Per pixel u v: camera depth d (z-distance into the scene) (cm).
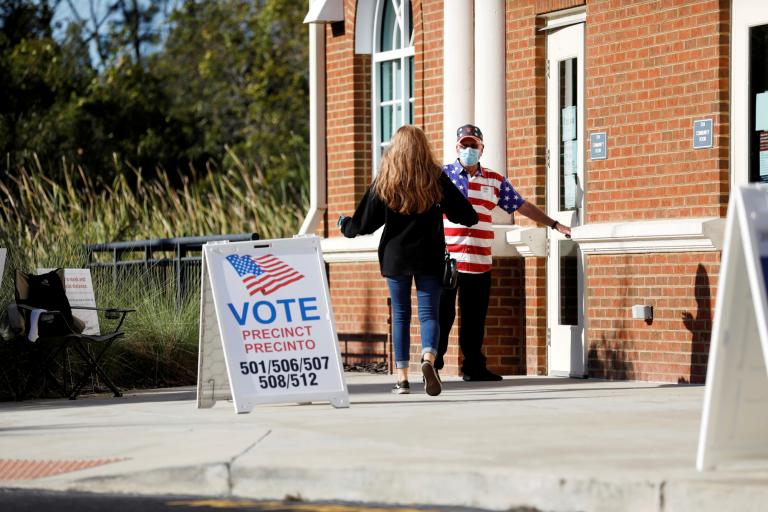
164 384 1546
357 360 1723
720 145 1329
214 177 4056
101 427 1071
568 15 1495
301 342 1175
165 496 845
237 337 1163
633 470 791
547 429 986
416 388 1377
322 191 1794
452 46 1568
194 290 1673
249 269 1179
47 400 1365
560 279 1505
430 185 1242
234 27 4619
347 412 1137
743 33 1320
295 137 4234
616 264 1422
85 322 1463
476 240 1462
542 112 1522
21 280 1353
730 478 761
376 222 1268
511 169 1548
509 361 1545
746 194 763
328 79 1791
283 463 847
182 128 4159
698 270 1340
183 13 4734
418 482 810
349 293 1741
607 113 1437
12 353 1390
